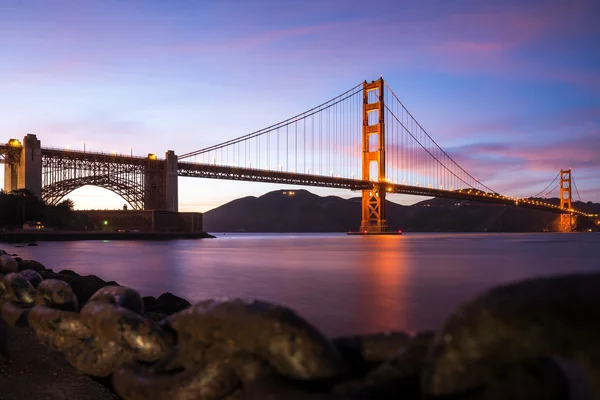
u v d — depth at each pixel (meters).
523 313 0.70
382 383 0.95
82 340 1.78
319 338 1.04
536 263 24.84
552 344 0.69
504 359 0.76
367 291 10.68
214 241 80.25
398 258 28.23
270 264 21.66
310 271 17.44
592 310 0.65
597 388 0.67
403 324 6.41
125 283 12.54
